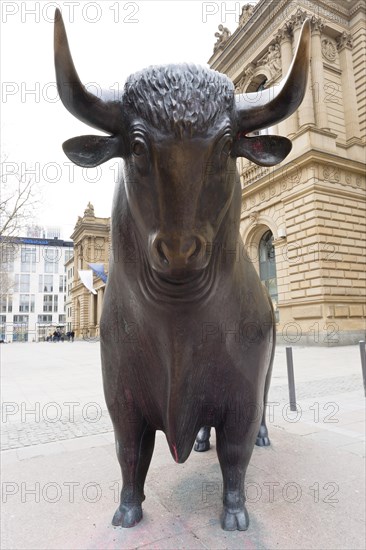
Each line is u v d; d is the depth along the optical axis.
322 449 3.11
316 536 1.88
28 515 2.15
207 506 2.16
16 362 13.54
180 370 1.54
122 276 1.60
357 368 8.28
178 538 1.86
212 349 1.62
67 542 1.87
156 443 3.33
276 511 2.12
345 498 2.27
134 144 1.20
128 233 1.51
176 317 1.45
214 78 1.24
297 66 1.31
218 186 1.21
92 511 2.19
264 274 18.58
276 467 2.74
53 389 7.06
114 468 2.87
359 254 15.91
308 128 15.74
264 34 19.27
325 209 15.45
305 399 5.27
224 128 1.19
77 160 1.41
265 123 1.42
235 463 1.91
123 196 1.54
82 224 31.86
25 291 66.00
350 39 18.61
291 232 16.17
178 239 1.13
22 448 3.42
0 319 65.31
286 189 16.55
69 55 1.20
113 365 1.80
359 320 15.19
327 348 13.74
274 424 3.93
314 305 14.98
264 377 1.93
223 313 1.60
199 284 1.40
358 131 17.58
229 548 1.78
